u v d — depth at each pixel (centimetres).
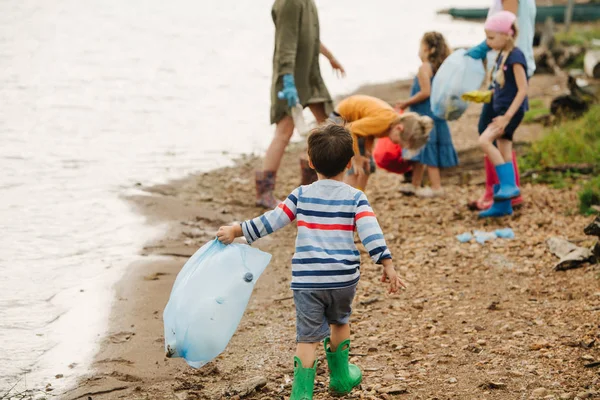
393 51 2602
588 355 634
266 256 569
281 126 1141
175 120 1662
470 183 1257
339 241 547
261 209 1146
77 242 968
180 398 598
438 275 873
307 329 542
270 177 1148
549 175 1232
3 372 643
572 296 778
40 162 1308
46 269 878
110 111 1691
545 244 947
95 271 876
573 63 2173
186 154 1425
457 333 710
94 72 2044
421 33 3005
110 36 2533
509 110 1014
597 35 2459
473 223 1059
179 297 543
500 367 629
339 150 558
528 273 862
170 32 2670
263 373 644
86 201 1127
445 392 591
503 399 574
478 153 1367
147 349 689
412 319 752
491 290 819
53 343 701
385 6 3800
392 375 625
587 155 1277
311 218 553
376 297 813
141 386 623
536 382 597
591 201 1066
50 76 1964
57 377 637
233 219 1092
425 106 1176
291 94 1094
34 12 2839
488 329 714
